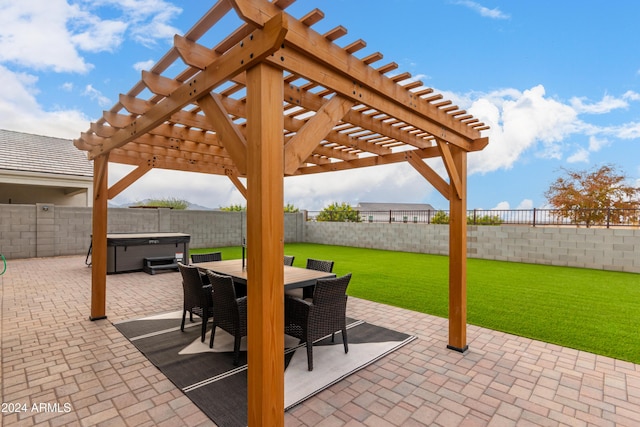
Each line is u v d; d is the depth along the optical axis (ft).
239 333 10.49
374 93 8.66
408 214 43.86
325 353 11.42
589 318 15.10
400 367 10.53
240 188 24.38
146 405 8.36
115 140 12.82
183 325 13.52
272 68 6.33
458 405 8.52
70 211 34.78
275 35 5.62
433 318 15.25
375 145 17.67
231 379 9.63
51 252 33.73
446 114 11.22
